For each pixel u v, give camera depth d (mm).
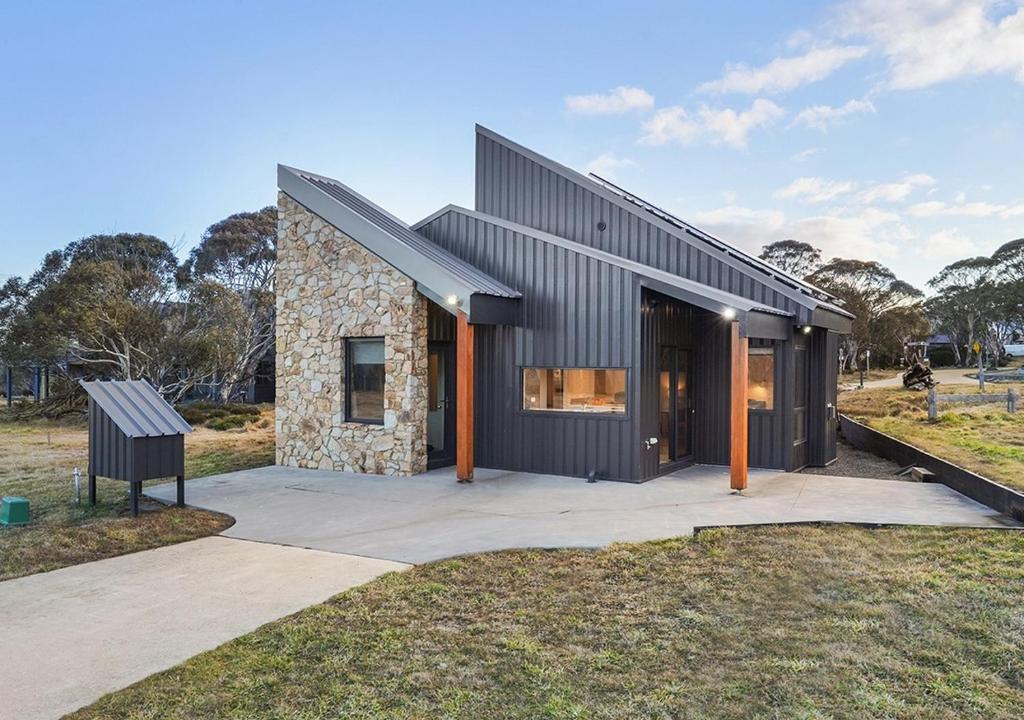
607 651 4098
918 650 4078
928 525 6945
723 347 10977
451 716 3355
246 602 4996
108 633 4422
